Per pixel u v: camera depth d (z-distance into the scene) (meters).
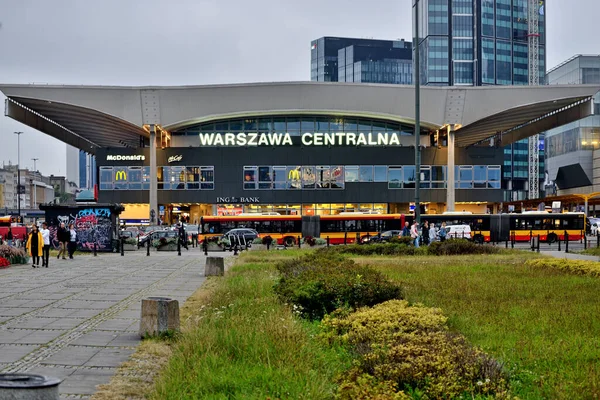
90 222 37.56
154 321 10.26
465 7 165.75
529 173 162.00
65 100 66.69
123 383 7.45
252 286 15.58
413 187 72.56
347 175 72.56
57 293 16.61
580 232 50.34
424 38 168.38
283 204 73.19
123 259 30.97
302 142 72.38
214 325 9.69
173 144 74.50
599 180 110.00
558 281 17.62
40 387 4.71
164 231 46.84
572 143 116.12
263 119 74.00
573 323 10.77
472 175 72.88
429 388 6.54
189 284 18.92
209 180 72.19
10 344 9.84
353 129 74.25
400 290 13.02
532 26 170.00
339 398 6.28
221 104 69.75
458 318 11.07
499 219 50.19
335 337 9.10
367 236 47.62
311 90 69.75
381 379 6.85
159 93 68.50
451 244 30.64
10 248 27.61
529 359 8.15
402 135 74.56
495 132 85.62
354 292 12.05
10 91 64.62
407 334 8.49
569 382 6.94
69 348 9.55
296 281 13.23
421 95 69.31
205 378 6.79
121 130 77.50
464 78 164.25
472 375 6.83
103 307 14.00
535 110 70.50
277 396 6.27
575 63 127.38
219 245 40.75
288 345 8.14
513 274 19.75
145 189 72.00
